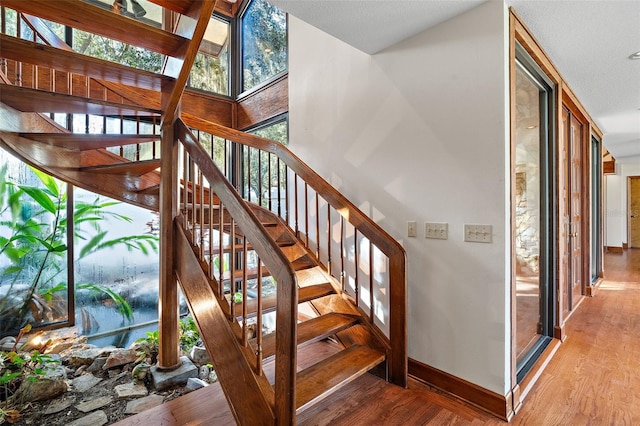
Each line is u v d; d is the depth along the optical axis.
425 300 2.14
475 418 1.77
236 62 4.99
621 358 2.41
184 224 2.31
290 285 1.39
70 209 3.77
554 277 2.67
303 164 2.72
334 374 1.91
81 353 3.02
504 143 1.80
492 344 1.84
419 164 2.17
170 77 2.06
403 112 2.26
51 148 2.31
